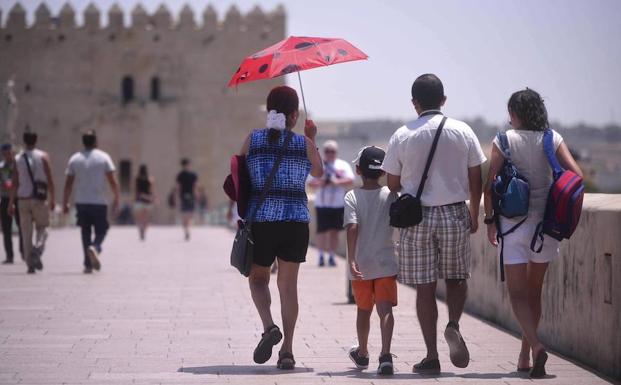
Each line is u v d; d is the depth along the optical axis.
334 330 33.38
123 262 66.44
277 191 25.84
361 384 23.73
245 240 25.52
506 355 28.28
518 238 24.70
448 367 26.39
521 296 24.86
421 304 25.38
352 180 62.41
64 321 35.12
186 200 106.56
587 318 26.62
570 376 24.91
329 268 60.97
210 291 46.09
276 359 27.75
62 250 79.12
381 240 26.08
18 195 53.72
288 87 26.67
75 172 53.84
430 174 24.94
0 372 25.33
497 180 24.77
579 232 27.28
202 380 24.33
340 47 27.16
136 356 27.94
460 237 24.95
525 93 25.27
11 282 49.34
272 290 46.69
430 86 25.36
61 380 24.28
